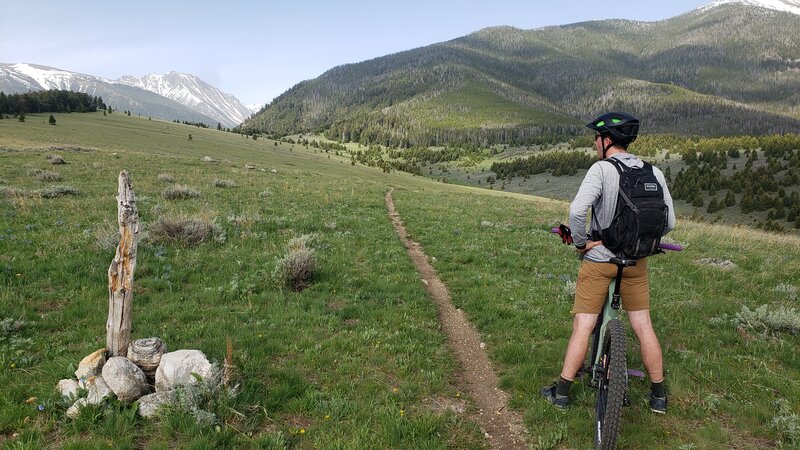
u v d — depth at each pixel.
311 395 5.25
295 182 34.06
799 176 161.38
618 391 3.91
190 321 7.42
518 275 11.13
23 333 6.68
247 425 4.71
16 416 4.62
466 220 20.56
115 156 43.16
